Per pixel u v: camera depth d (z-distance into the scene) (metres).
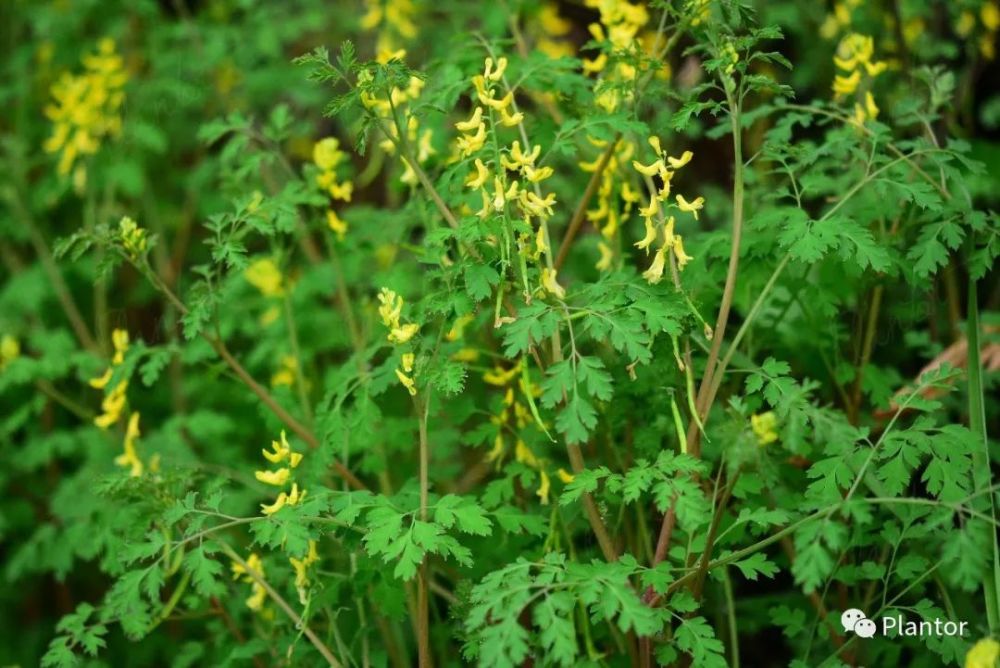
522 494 3.03
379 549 2.12
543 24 3.88
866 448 2.25
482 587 2.04
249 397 3.03
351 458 3.58
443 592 2.80
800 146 2.71
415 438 3.11
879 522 2.71
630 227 3.73
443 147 3.13
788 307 2.85
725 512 2.68
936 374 2.31
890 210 2.82
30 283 4.35
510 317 2.17
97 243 2.64
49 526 3.71
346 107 2.29
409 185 3.01
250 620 3.10
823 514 2.01
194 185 4.54
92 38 5.09
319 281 3.79
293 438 3.19
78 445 4.08
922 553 2.58
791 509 2.64
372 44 5.21
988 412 3.13
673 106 3.82
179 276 4.46
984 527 1.99
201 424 3.77
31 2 5.01
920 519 2.44
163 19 5.16
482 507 2.41
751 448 1.90
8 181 4.56
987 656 1.97
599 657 2.40
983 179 3.40
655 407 2.59
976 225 2.46
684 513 2.01
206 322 2.63
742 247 2.62
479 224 2.18
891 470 2.18
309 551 2.48
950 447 2.19
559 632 1.91
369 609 2.88
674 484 2.08
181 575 3.03
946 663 2.32
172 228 4.95
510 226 2.16
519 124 2.59
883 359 3.65
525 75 2.67
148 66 5.12
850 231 2.25
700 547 2.29
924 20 3.90
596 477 2.15
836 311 2.73
